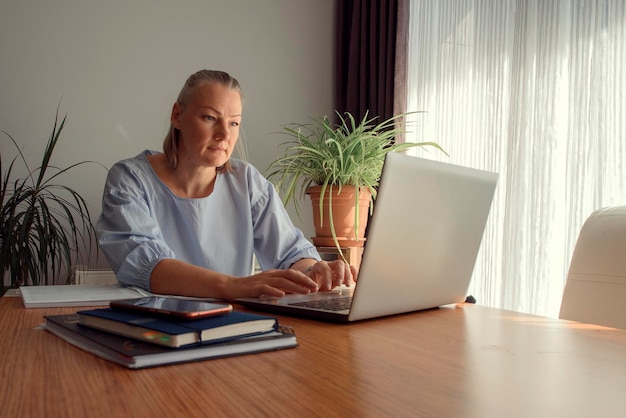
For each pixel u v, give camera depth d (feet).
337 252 7.95
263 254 6.26
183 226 5.85
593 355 2.43
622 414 1.63
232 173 6.18
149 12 9.77
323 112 11.06
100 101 9.42
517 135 7.70
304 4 11.02
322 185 8.07
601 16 6.79
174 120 5.69
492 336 2.83
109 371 1.98
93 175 9.35
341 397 1.73
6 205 8.07
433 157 9.14
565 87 7.23
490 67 8.18
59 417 1.52
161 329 2.13
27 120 8.98
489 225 8.05
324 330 2.89
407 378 1.97
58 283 9.03
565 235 7.14
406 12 9.53
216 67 10.27
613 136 6.63
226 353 2.21
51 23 9.13
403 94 9.49
